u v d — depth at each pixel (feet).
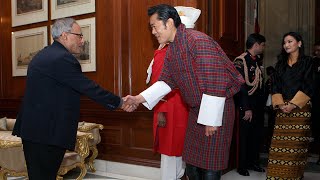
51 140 7.28
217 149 7.20
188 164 7.86
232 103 7.54
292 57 10.60
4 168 11.75
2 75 18.54
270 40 22.18
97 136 13.98
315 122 16.17
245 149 13.61
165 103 9.87
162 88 8.02
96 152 14.15
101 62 14.75
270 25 22.20
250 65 13.50
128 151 14.10
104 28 14.64
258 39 13.61
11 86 18.24
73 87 7.44
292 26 21.72
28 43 17.40
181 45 7.07
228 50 13.96
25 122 7.34
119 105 8.04
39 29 16.90
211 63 6.71
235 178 13.12
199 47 6.82
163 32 7.19
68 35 7.75
